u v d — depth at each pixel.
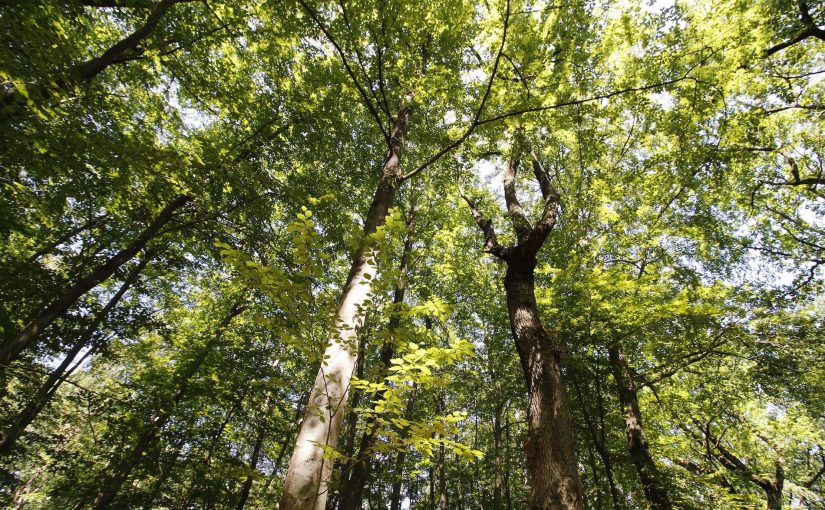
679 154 7.58
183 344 10.81
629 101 6.61
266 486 10.28
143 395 6.97
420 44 6.57
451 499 16.98
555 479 4.07
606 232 8.13
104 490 7.00
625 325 6.68
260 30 6.95
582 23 6.62
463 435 16.17
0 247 7.84
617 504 5.70
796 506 9.76
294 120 8.19
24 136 3.62
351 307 3.86
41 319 5.92
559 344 6.46
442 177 9.52
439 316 3.11
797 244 10.10
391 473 10.95
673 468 6.81
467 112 7.78
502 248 6.69
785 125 9.67
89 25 6.83
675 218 9.40
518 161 8.87
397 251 11.33
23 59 3.22
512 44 5.98
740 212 10.59
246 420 9.74
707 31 6.85
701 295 7.84
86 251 8.32
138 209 6.73
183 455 8.35
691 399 8.87
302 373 10.64
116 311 7.99
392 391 2.65
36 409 6.84
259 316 2.96
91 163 4.70
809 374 6.93
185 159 4.90
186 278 11.71
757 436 9.62
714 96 6.33
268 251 6.59
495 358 10.12
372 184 10.03
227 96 7.46
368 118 9.64
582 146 8.43
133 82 7.41
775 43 7.07
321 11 5.95
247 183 6.04
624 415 6.87
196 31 7.11
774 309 8.16
